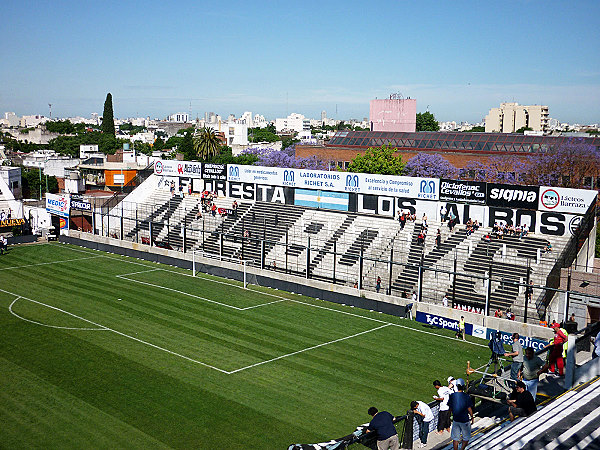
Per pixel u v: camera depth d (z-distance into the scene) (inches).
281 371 1346.0
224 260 2402.8
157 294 1994.3
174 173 3211.1
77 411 1111.0
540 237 2080.5
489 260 2026.3
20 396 1170.6
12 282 2112.5
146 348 1471.5
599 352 955.3
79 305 1835.6
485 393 1007.6
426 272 2062.0
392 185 2432.3
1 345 1462.8
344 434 1050.1
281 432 1049.5
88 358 1392.7
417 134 4303.6
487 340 1610.5
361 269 1996.8
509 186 2151.8
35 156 6422.2
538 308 1738.4
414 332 1670.8
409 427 898.1
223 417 1103.6
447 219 2324.1
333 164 4594.0
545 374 1011.9
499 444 737.0
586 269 1824.6
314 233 2484.0
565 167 3489.2
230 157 5787.4
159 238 2812.5
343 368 1376.7
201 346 1498.5
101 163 4441.4
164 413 1112.8
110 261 2524.6
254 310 1844.2
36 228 3142.2
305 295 2044.8
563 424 753.6
